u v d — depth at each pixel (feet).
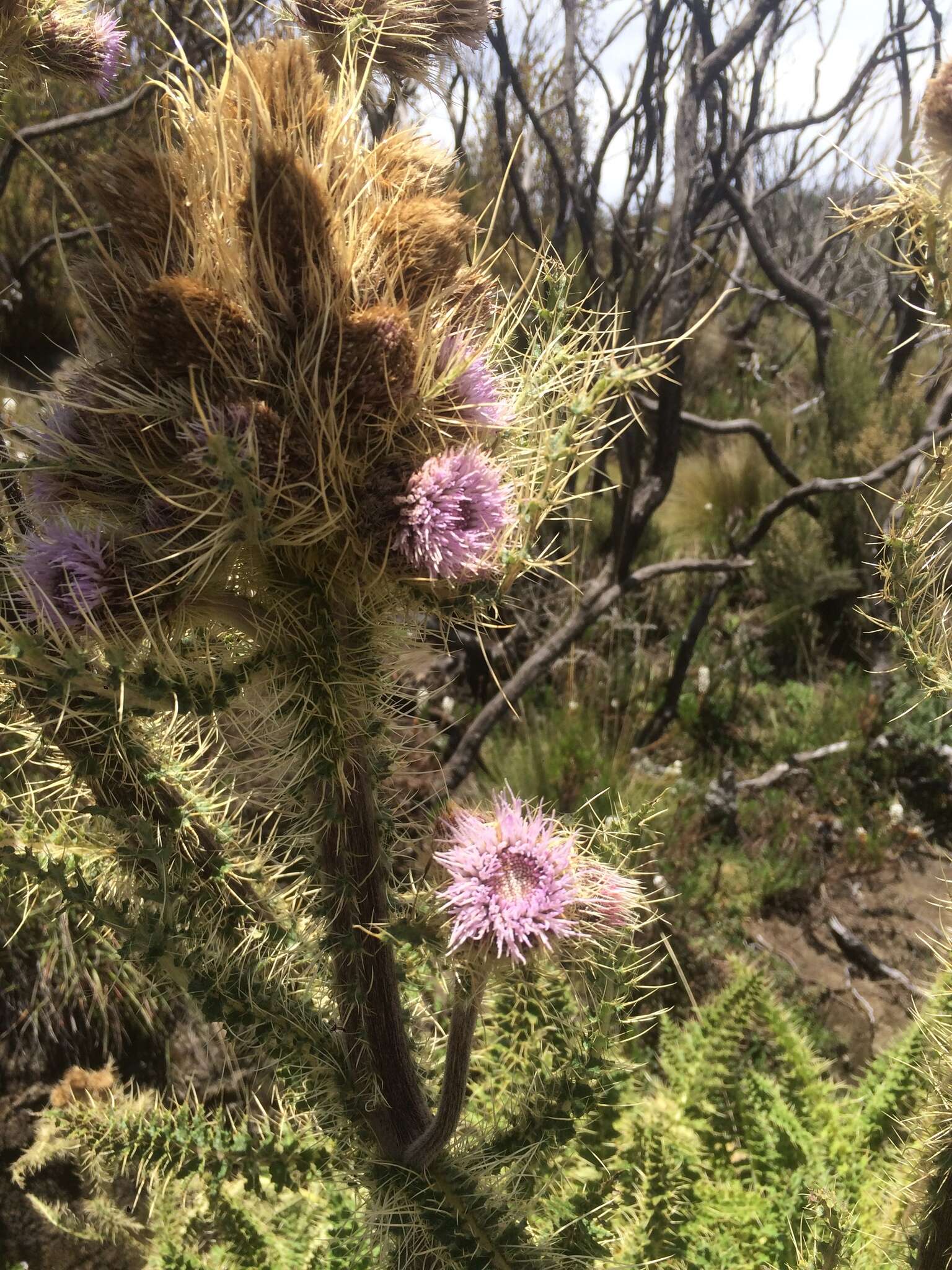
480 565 1.04
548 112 5.82
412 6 1.31
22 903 1.28
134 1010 2.92
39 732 1.14
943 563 1.52
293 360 0.98
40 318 5.80
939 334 1.59
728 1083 2.65
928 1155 1.52
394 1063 1.26
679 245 5.07
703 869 4.91
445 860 1.06
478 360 1.09
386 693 1.16
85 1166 1.98
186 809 1.21
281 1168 1.33
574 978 1.19
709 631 7.08
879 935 5.02
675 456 5.04
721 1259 2.24
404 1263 1.29
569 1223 1.52
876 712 6.15
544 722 5.22
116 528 1.05
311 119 1.01
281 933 1.28
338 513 0.98
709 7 4.96
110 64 1.81
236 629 1.14
